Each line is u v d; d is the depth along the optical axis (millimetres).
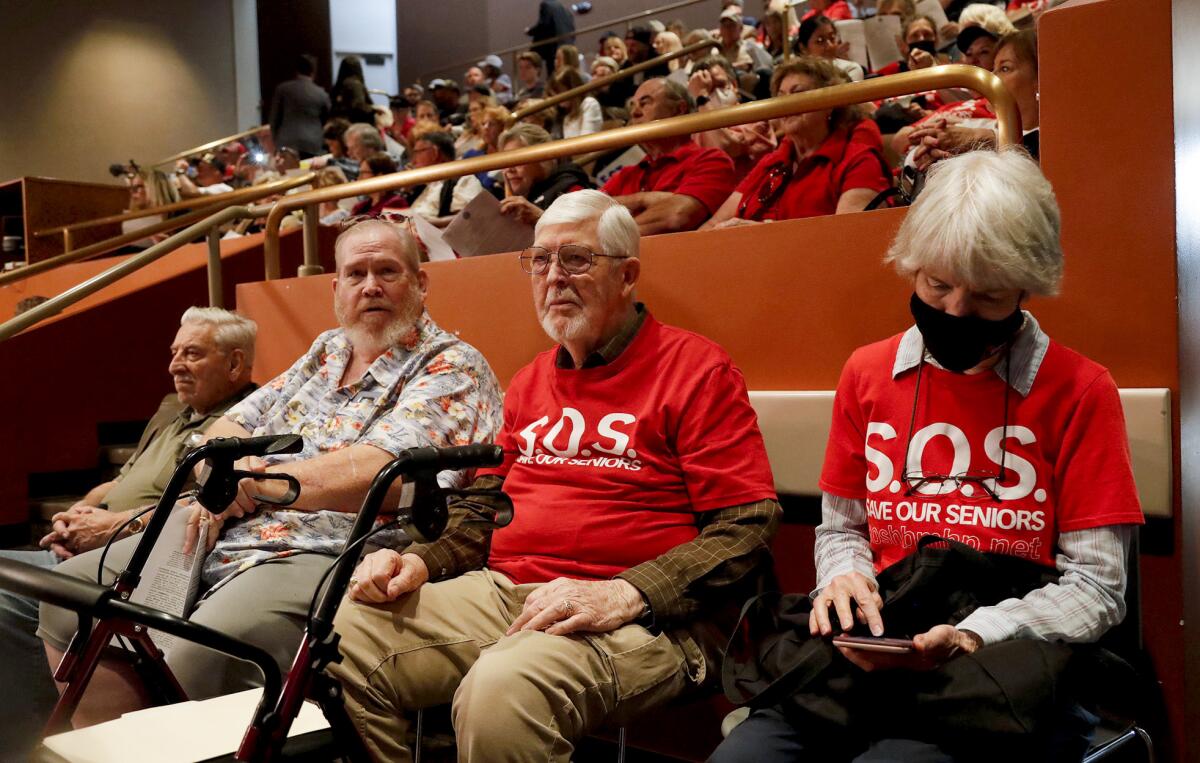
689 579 1783
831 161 3049
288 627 2080
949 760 1305
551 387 2119
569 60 7352
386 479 1399
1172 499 1771
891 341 1626
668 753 2455
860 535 1639
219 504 1730
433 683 1846
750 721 1495
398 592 1853
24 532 4836
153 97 11453
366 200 5641
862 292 2184
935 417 1528
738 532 1840
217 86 11906
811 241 2250
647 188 3797
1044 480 1449
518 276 2807
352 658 1797
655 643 1759
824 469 1683
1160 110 1821
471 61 11430
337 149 8492
